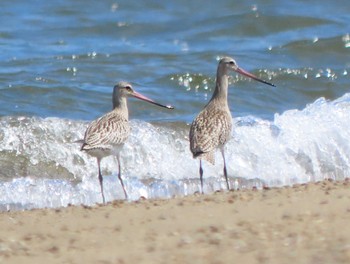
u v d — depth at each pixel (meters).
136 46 28.36
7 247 11.84
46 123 19.16
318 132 19.12
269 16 30.56
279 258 11.09
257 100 23.44
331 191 14.45
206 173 18.00
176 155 18.53
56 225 13.02
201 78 24.52
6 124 19.08
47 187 17.00
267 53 27.36
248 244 11.67
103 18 31.02
